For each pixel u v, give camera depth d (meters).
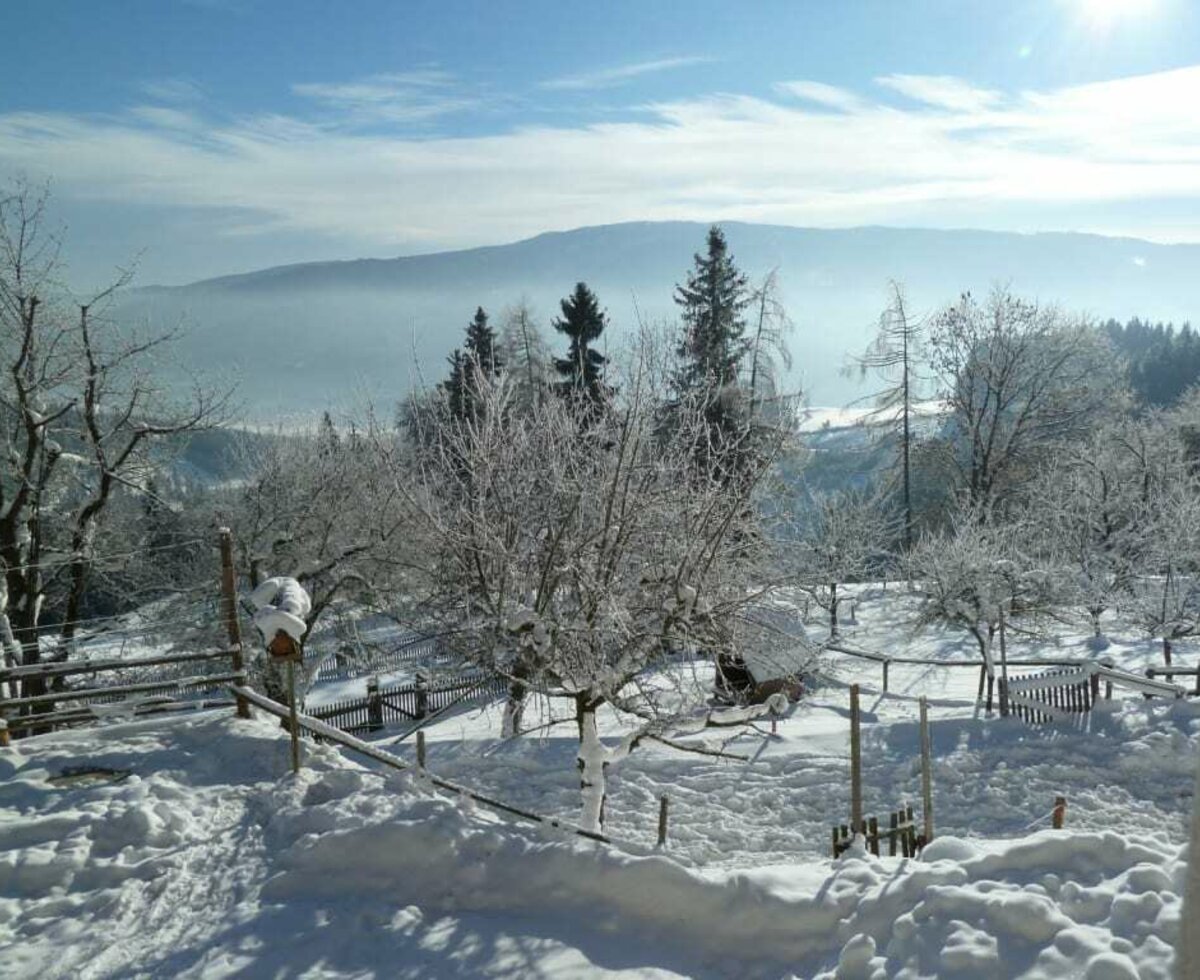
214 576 26.34
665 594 12.66
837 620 36.91
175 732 12.36
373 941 7.74
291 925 7.95
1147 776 18.97
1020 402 47.44
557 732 22.86
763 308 38.00
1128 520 38.44
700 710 13.44
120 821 9.65
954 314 47.53
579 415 14.14
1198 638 34.78
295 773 10.95
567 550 12.98
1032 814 17.67
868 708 25.59
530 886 8.34
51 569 23.05
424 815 9.26
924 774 12.43
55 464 20.78
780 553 15.22
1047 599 32.19
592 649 13.12
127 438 22.66
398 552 23.28
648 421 12.72
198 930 7.97
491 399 13.54
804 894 7.78
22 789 10.51
